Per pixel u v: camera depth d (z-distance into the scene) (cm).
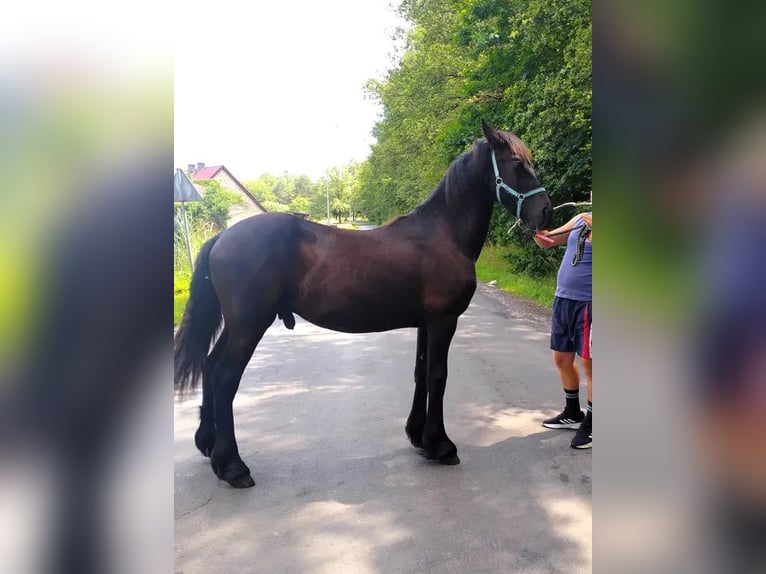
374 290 308
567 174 870
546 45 870
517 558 229
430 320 318
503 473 308
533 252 1138
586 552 233
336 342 702
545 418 395
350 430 377
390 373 527
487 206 328
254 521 262
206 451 331
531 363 548
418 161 1880
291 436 368
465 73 1255
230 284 299
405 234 319
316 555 234
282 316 328
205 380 330
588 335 337
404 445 350
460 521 259
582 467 315
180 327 316
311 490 293
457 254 318
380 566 225
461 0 1232
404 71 1745
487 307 927
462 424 384
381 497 283
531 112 877
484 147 321
